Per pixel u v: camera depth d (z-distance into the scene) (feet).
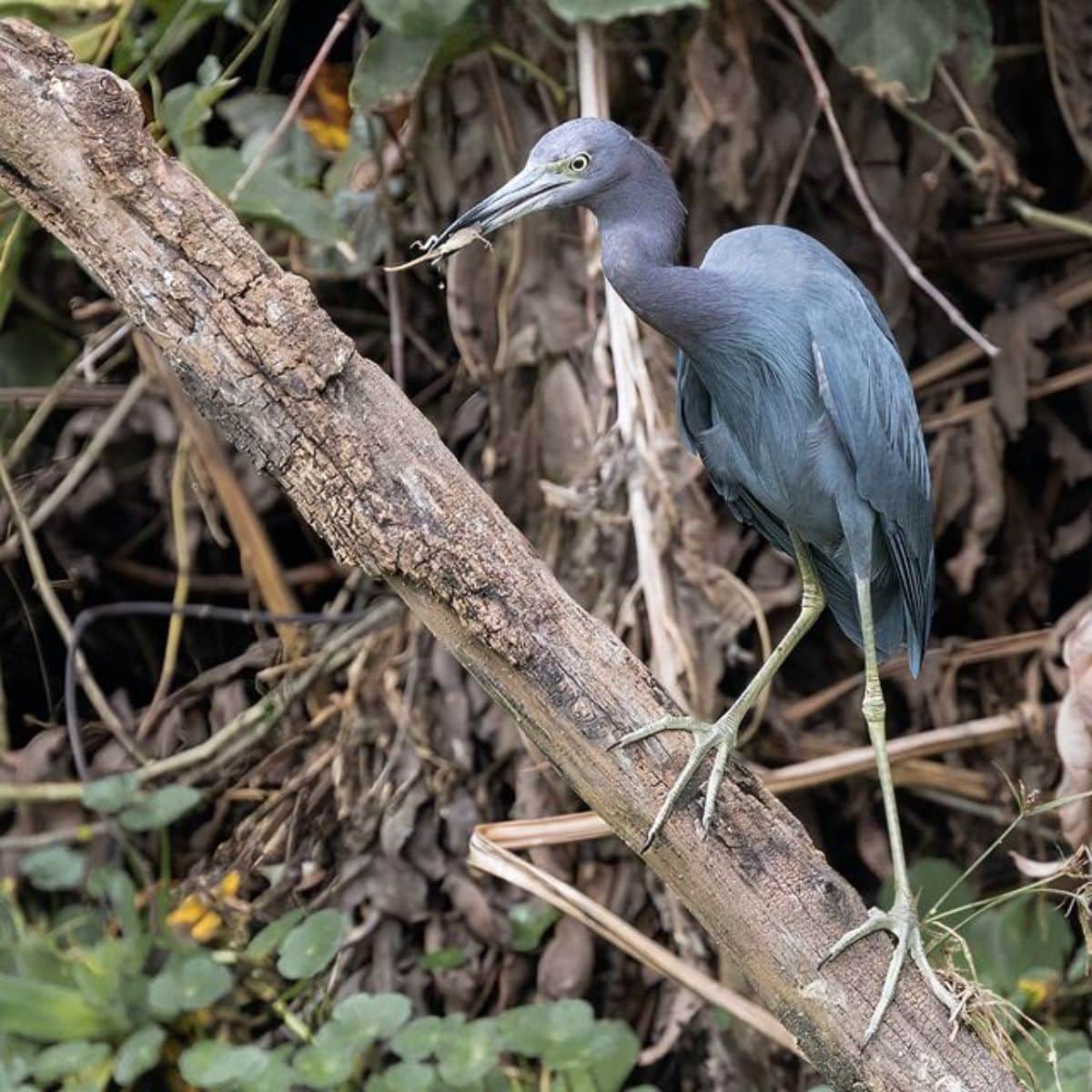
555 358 25.18
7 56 15.88
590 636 16.70
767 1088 24.57
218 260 16.03
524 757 25.38
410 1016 25.40
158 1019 24.90
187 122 24.76
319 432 16.17
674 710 16.90
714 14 24.71
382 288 28.50
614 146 19.07
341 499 16.34
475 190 25.91
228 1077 22.41
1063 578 28.84
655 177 19.40
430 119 25.84
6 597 30.71
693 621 24.07
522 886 21.80
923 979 16.92
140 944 25.29
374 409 16.31
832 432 19.84
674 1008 24.64
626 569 24.52
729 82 24.90
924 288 24.95
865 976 16.75
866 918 17.04
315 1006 25.80
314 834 26.63
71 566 30.07
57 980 25.68
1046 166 28.94
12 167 16.06
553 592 16.62
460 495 16.43
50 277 30.71
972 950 25.20
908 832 27.66
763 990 17.03
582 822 22.31
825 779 25.17
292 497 16.75
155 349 28.07
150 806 25.55
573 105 25.17
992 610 27.96
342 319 29.68
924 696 27.12
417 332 28.76
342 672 27.91
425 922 25.90
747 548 25.88
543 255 25.20
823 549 21.04
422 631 25.88
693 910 17.15
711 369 20.21
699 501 24.09
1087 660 22.34
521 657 16.48
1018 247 27.48
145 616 30.99
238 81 25.86
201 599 30.71
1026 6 27.94
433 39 24.48
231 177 24.79
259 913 26.32
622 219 19.42
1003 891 26.81
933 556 21.72
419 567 16.30
